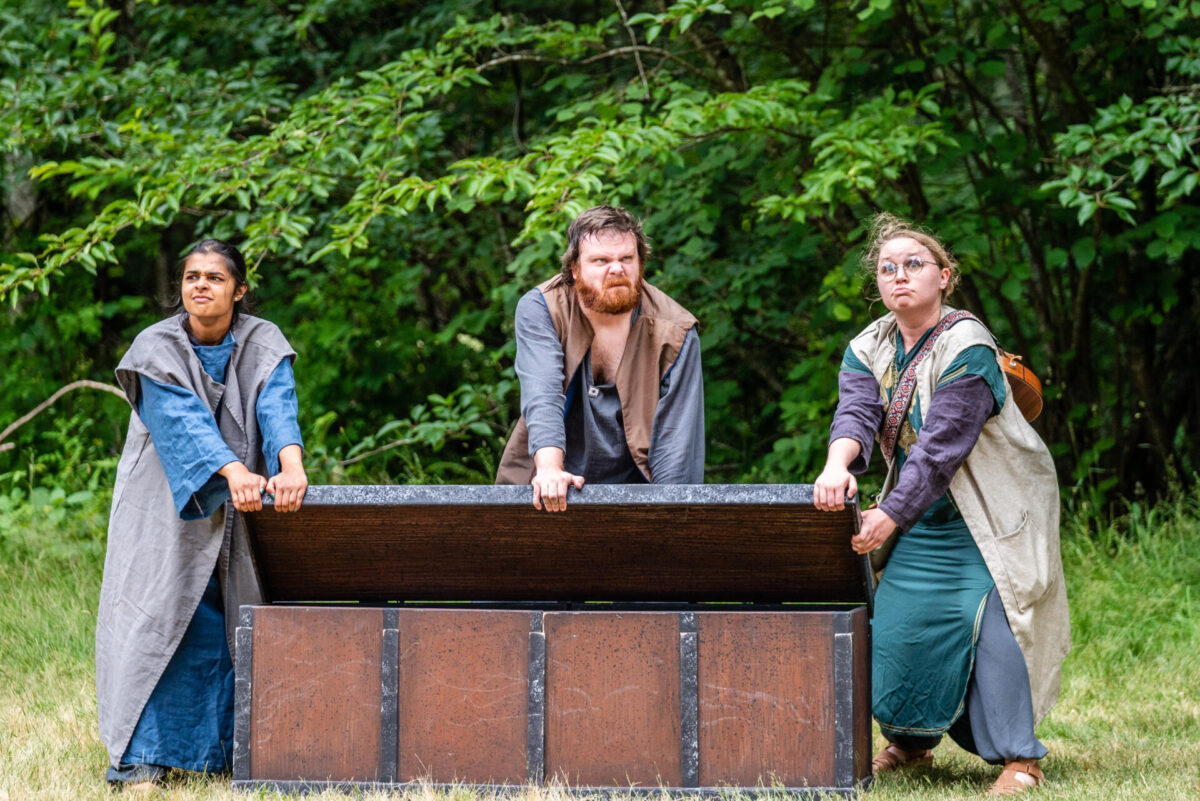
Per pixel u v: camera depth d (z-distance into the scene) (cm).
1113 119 1185
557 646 664
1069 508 1487
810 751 647
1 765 760
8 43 1526
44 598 1241
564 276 744
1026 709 700
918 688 722
